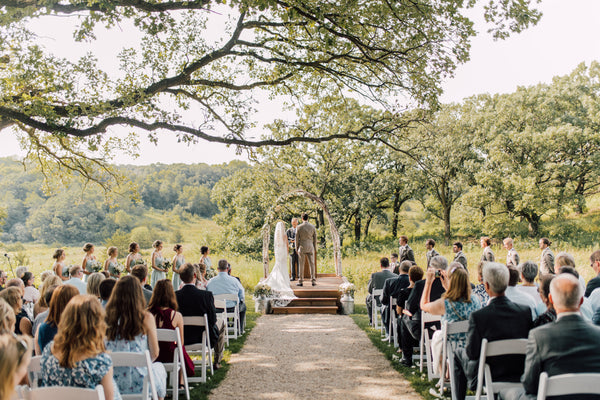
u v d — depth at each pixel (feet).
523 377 10.43
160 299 16.49
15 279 17.97
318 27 29.71
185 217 301.02
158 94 37.52
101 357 9.80
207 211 318.65
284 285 43.39
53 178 45.73
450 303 16.26
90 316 9.76
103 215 237.25
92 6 26.61
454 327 15.64
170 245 231.71
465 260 34.27
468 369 13.88
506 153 112.57
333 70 37.06
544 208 104.47
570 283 10.14
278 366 22.47
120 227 237.66
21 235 224.94
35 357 11.18
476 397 12.91
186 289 20.31
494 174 109.81
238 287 29.96
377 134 41.09
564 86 125.39
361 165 118.11
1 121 29.22
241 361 23.56
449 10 29.86
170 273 59.00
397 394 17.88
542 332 10.14
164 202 317.63
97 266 34.76
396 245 124.06
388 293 26.45
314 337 29.86
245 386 19.19
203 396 17.72
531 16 28.96
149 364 12.32
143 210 286.25
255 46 37.11
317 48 36.06
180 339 16.20
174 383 16.01
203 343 19.77
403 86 35.45
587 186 123.44
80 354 9.60
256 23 35.58
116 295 13.26
